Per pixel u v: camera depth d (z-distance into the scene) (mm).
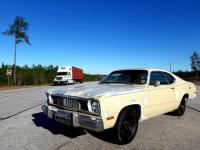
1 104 10781
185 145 4871
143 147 4734
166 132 5824
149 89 5637
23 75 38594
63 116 4945
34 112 8484
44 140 5109
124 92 4891
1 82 34844
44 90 21875
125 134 4918
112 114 4551
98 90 4988
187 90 7641
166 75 6711
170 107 6691
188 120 7117
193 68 80812
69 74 39062
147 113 5617
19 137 5316
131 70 6375
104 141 5074
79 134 5566
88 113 4570
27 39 38656
